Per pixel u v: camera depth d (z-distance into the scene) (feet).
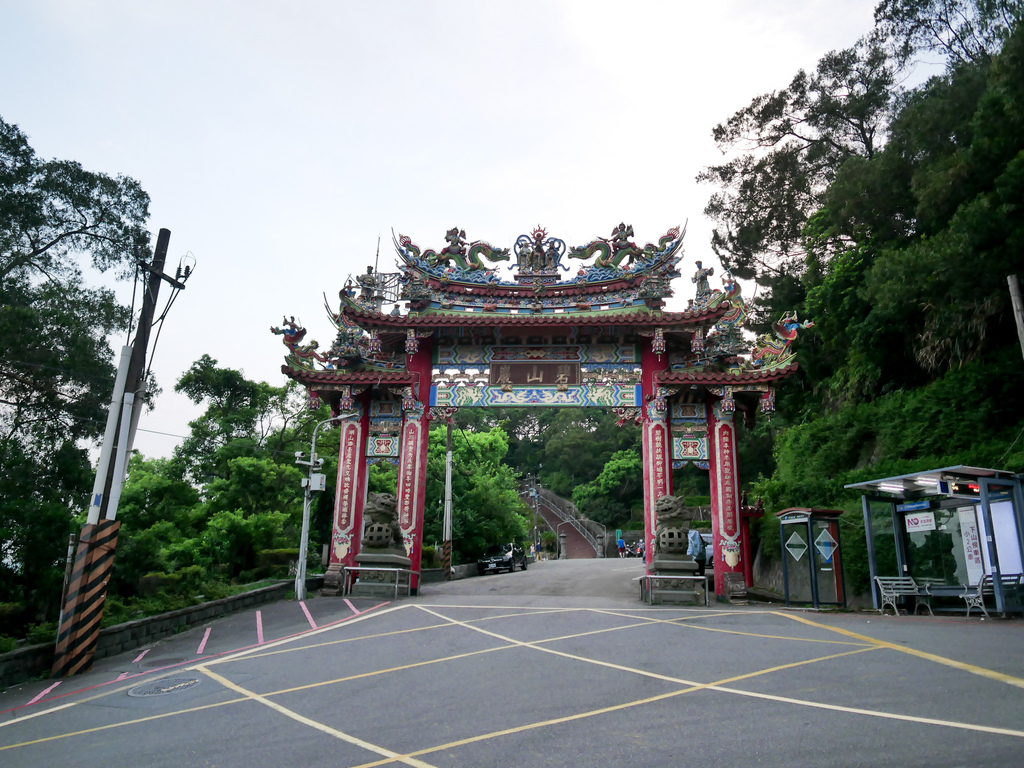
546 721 26.23
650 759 21.39
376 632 47.62
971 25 88.38
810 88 120.37
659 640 41.70
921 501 52.29
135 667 41.19
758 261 129.59
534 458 312.91
